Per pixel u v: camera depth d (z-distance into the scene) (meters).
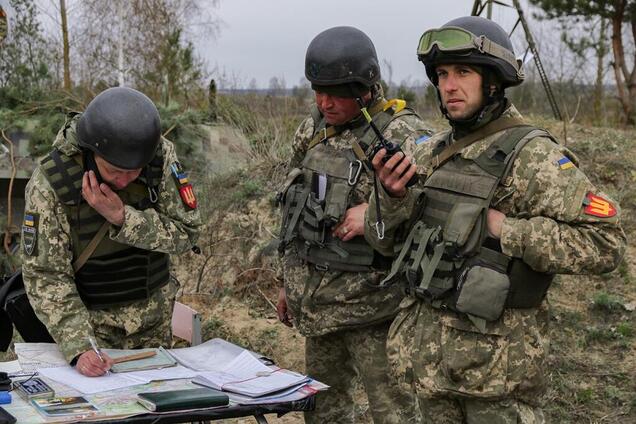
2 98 7.98
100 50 13.28
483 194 2.46
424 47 2.55
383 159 2.51
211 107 7.95
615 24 11.03
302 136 3.46
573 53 11.35
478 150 2.53
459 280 2.44
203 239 6.25
